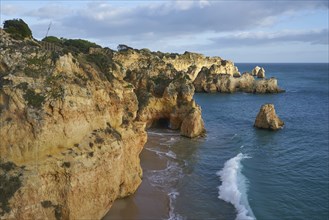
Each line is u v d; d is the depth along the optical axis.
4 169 20.52
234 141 58.06
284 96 122.62
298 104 105.00
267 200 33.56
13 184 20.19
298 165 45.50
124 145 30.42
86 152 23.86
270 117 67.56
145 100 66.38
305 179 39.94
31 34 36.66
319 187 37.41
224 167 43.47
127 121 32.28
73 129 23.48
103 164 25.50
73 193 22.67
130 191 31.53
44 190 21.48
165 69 74.06
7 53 23.80
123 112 32.91
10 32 32.25
